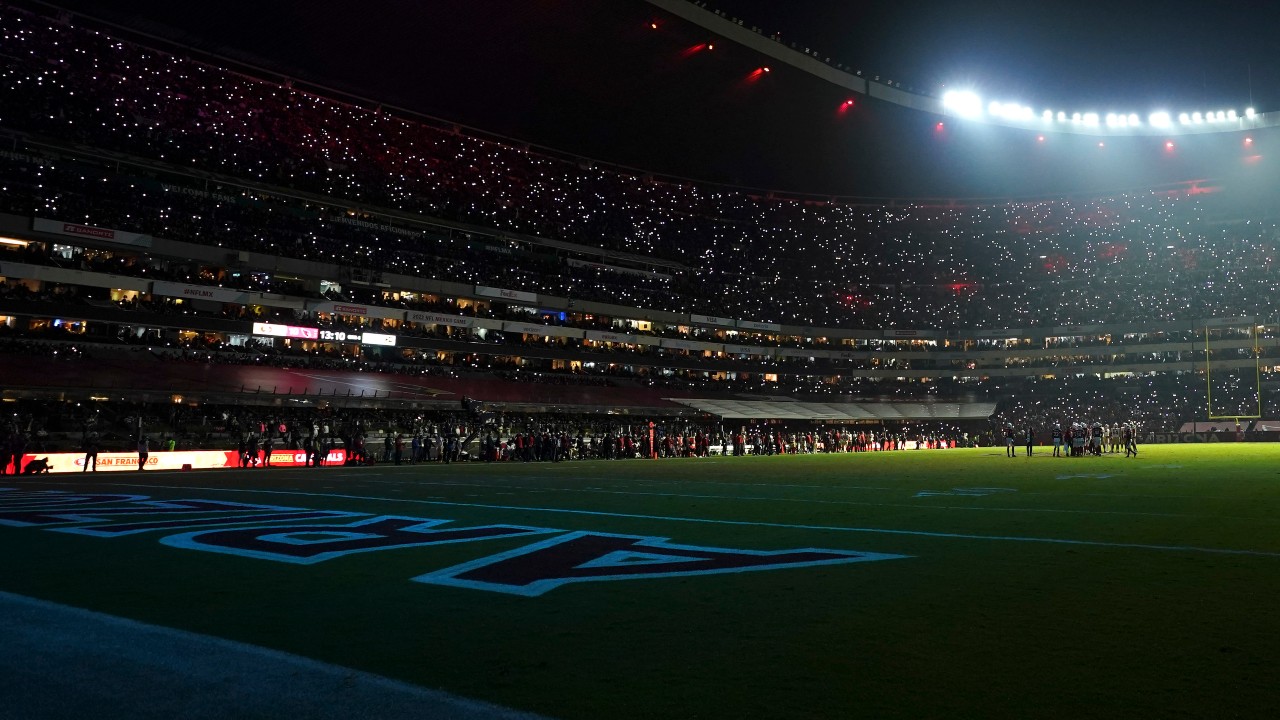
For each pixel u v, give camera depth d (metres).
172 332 47.06
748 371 75.75
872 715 4.21
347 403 44.53
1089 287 84.69
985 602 6.83
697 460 43.47
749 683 4.73
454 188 68.56
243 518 13.09
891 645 5.53
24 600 6.88
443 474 28.19
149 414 40.12
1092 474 25.73
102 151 48.19
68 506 15.17
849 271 87.38
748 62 58.53
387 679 4.77
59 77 49.38
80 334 43.47
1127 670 4.94
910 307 85.38
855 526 12.08
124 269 45.66
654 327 73.44
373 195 61.75
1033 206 90.00
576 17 53.56
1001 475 25.64
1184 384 75.25
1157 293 80.62
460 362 60.06
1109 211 87.88
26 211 42.31
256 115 59.25
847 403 75.25
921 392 80.62
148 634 5.77
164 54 55.78
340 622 6.19
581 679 4.80
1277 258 77.81
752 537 10.88
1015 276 87.62
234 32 54.84
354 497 17.42
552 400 54.72
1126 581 7.72
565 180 76.69
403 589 7.41
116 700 4.37
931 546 10.02
